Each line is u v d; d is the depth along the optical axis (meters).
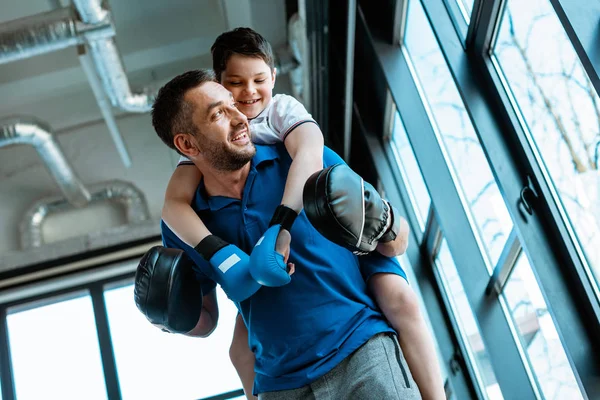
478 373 5.51
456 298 5.54
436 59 4.36
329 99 6.41
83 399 7.24
